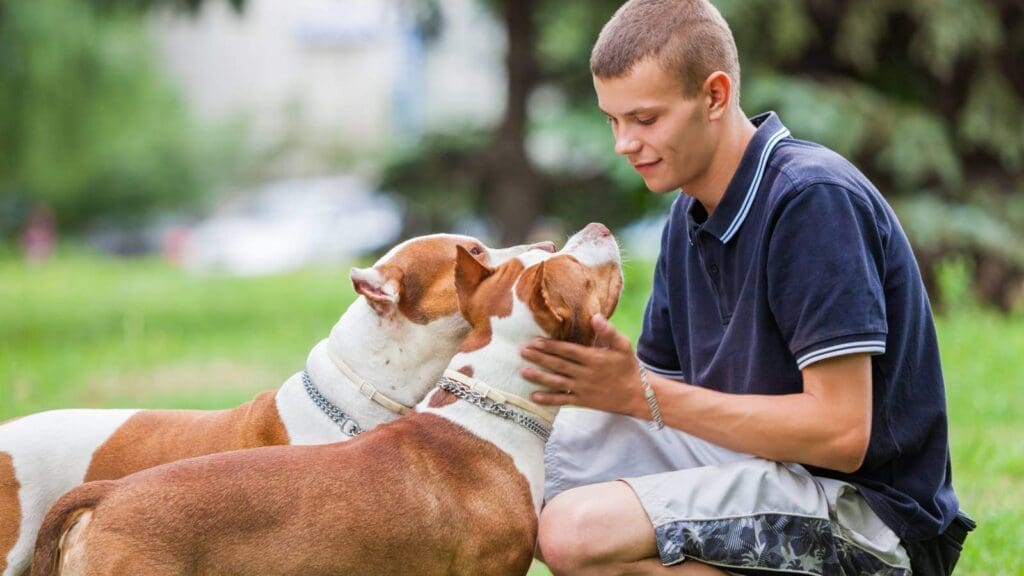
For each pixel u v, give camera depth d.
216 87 45.16
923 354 3.59
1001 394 7.57
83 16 14.64
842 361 3.34
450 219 14.61
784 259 3.43
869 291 3.34
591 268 3.65
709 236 3.72
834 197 3.41
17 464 3.97
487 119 15.53
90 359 9.87
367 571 3.27
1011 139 13.09
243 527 3.16
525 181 14.02
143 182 34.34
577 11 13.05
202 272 22.02
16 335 11.73
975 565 4.60
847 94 12.55
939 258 12.73
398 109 41.16
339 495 3.26
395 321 4.20
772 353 3.57
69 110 26.94
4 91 24.12
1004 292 12.91
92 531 3.11
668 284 4.03
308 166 38.06
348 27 44.28
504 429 3.53
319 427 4.18
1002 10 12.85
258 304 14.32
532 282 3.49
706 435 3.49
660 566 3.52
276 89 44.78
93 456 4.07
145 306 14.51
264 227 26.36
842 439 3.36
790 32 12.05
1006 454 6.16
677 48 3.47
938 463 3.60
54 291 16.84
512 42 13.84
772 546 3.47
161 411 4.28
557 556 3.52
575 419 4.08
